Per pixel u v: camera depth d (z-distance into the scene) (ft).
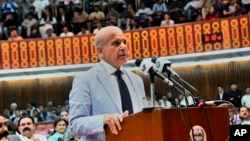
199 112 16.76
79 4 112.37
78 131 18.47
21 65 106.83
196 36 98.58
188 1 105.19
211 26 97.50
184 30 99.55
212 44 97.35
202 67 104.17
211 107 17.02
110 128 17.12
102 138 18.86
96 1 112.68
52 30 108.68
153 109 16.22
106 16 111.55
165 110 16.14
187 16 101.65
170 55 100.22
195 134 16.53
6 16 112.27
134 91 20.34
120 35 20.02
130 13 106.32
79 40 105.70
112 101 19.44
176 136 16.20
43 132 86.43
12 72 107.34
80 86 19.49
